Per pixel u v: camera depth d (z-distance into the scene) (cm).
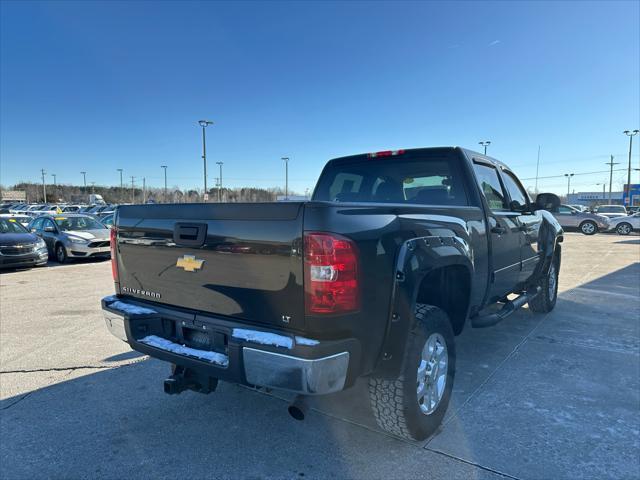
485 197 396
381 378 259
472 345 477
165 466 267
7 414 333
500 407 334
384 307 244
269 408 340
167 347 276
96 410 338
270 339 226
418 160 418
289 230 226
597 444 283
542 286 582
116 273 332
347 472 258
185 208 273
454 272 336
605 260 1224
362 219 237
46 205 4869
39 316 624
